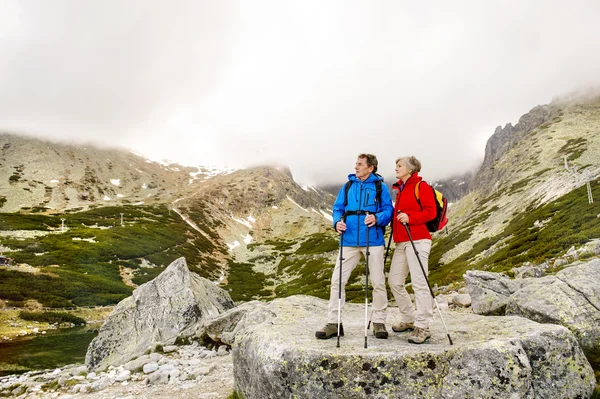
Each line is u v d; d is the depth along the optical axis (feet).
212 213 528.63
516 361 17.92
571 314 28.27
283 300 41.24
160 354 45.42
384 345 20.36
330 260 304.09
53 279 173.47
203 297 58.44
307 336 22.41
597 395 19.66
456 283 92.58
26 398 35.24
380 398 17.43
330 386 17.92
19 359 80.53
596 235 92.32
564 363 19.63
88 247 240.53
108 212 390.63
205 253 340.59
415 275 21.97
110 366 44.55
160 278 58.75
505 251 131.34
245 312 47.80
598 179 167.73
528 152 437.58
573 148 343.26
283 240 482.69
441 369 17.87
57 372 46.26
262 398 19.93
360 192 23.12
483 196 475.31
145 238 302.04
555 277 33.73
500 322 24.23
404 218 21.39
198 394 30.50
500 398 17.13
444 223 22.59
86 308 151.23
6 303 141.79
